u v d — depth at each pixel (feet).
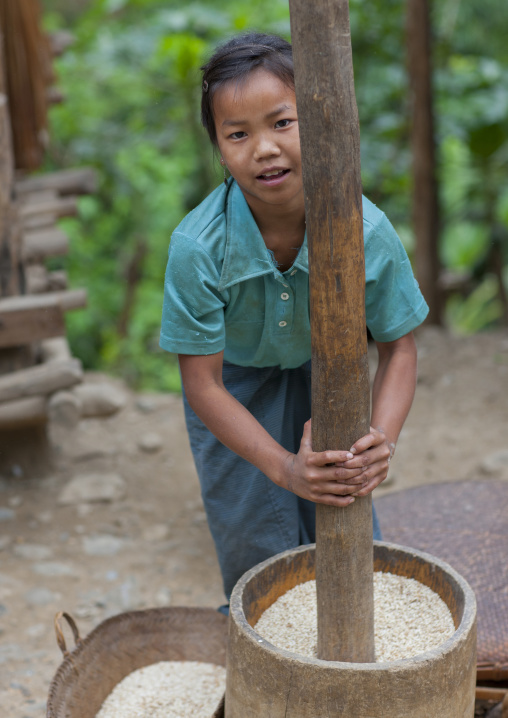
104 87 28.07
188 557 10.68
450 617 6.00
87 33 25.90
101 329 28.07
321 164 4.80
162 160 27.30
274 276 6.05
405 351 6.55
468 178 24.57
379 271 6.11
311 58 4.64
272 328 6.45
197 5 24.35
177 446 13.82
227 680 5.77
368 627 5.67
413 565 6.45
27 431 12.45
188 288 5.99
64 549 10.84
